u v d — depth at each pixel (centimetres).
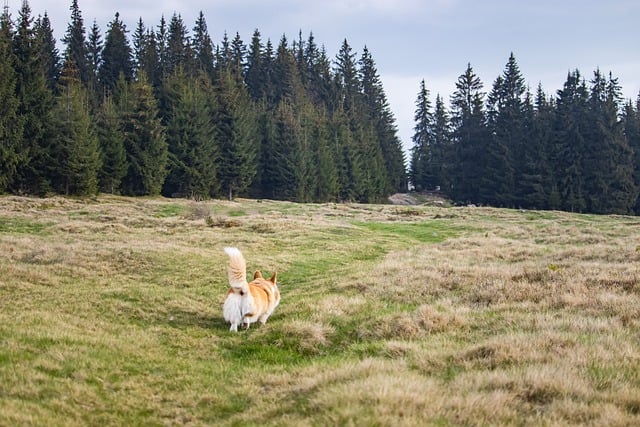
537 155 7238
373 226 3609
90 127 5597
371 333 1020
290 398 679
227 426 614
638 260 1645
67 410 633
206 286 1546
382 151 9356
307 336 1009
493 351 788
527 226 3612
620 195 6869
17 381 682
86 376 741
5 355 765
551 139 7250
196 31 9931
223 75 7412
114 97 6956
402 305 1241
